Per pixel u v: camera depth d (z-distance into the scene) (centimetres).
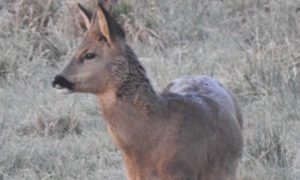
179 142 1802
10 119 2744
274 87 2764
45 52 3253
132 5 3419
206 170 1852
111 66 1791
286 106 2623
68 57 3194
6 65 3161
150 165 1811
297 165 2256
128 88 1791
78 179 2280
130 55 1800
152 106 1795
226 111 1939
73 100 2816
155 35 3306
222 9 3428
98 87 1797
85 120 2712
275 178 2186
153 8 3416
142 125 1795
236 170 1973
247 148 2336
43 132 2653
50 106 2775
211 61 2992
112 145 2486
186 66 2950
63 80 1788
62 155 2438
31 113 2748
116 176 2277
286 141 2361
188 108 1842
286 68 2859
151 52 3198
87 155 2453
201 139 1830
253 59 2903
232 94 2084
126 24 3359
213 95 1956
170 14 3406
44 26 3431
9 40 3300
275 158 2258
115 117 1800
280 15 3275
